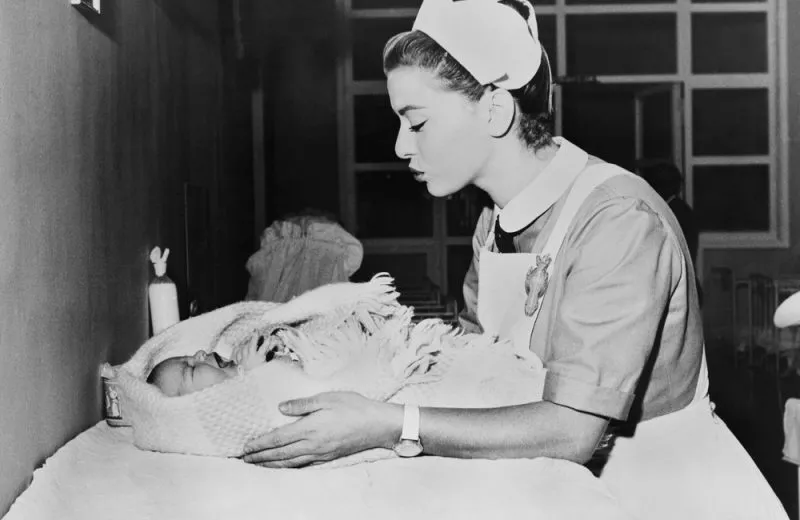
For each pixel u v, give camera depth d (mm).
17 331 1609
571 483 1466
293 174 5215
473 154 1781
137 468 1588
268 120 5070
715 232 5438
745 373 5141
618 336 1518
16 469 1597
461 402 1692
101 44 2158
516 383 1712
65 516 1443
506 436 1512
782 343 5090
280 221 3447
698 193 5465
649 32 5473
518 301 1788
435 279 5504
